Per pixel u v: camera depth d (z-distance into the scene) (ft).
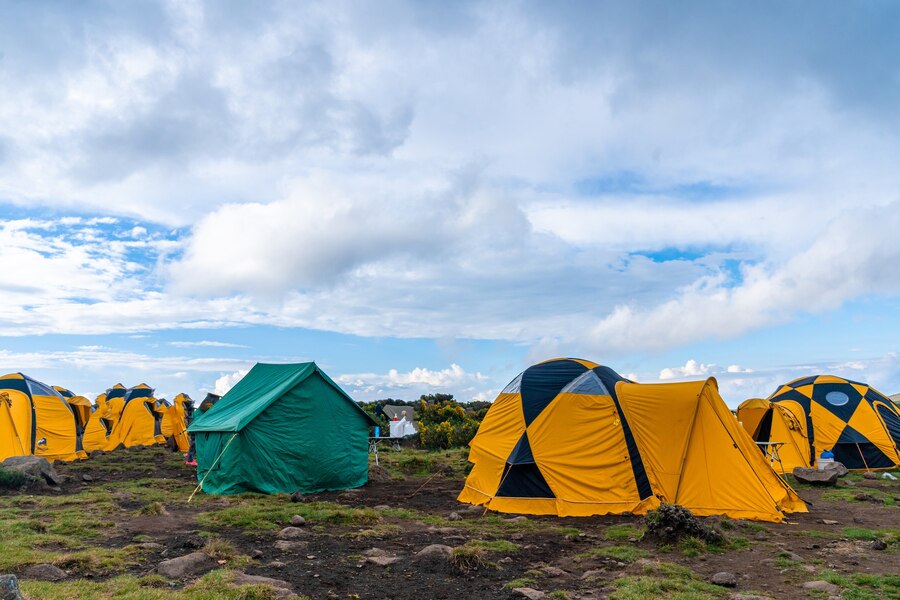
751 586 23.94
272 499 44.83
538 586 23.68
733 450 40.70
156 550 27.20
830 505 44.06
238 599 20.01
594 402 43.60
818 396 69.15
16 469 46.83
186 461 66.95
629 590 22.45
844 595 22.21
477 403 135.03
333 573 24.58
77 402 85.87
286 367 56.29
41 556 24.62
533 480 42.37
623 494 41.01
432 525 36.11
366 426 57.67
